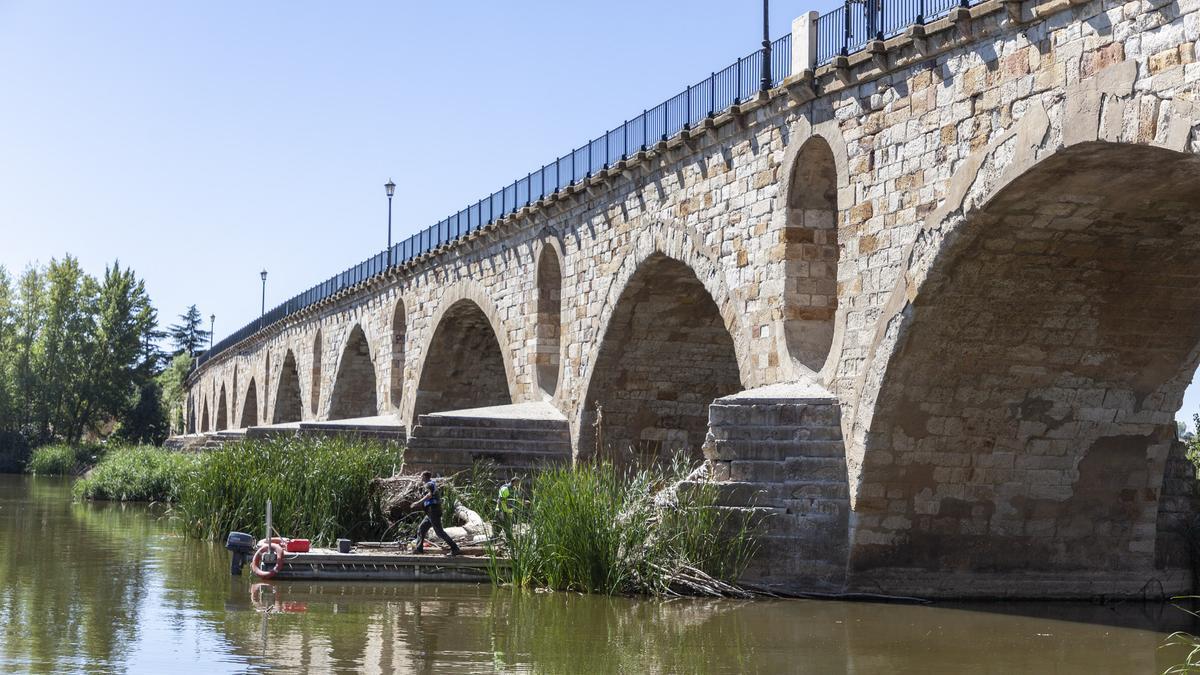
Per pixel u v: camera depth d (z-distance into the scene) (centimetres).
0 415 8538
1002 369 1966
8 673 1339
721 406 2092
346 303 5269
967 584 2067
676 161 2617
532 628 1678
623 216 2867
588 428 3009
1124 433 2097
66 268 8838
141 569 2325
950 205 1791
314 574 2167
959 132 1784
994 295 1867
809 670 1435
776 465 2044
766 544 2023
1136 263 1852
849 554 1998
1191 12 1406
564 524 2047
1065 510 2112
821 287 2209
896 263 1909
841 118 2061
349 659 1445
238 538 2242
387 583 2131
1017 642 1655
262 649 1504
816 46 2141
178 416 11812
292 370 6481
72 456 7794
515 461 3008
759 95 2253
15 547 2745
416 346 4331
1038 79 1638
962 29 1755
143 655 1456
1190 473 2236
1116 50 1512
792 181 2208
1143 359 2019
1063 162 1605
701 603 1925
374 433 3875
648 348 2969
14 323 8806
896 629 1730
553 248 3309
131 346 9019
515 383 3497
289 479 2680
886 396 1941
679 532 2011
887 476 1995
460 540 2391
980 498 2064
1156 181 1636
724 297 2417
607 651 1517
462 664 1423
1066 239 1795
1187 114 1402
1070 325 1933
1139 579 2161
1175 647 1634
